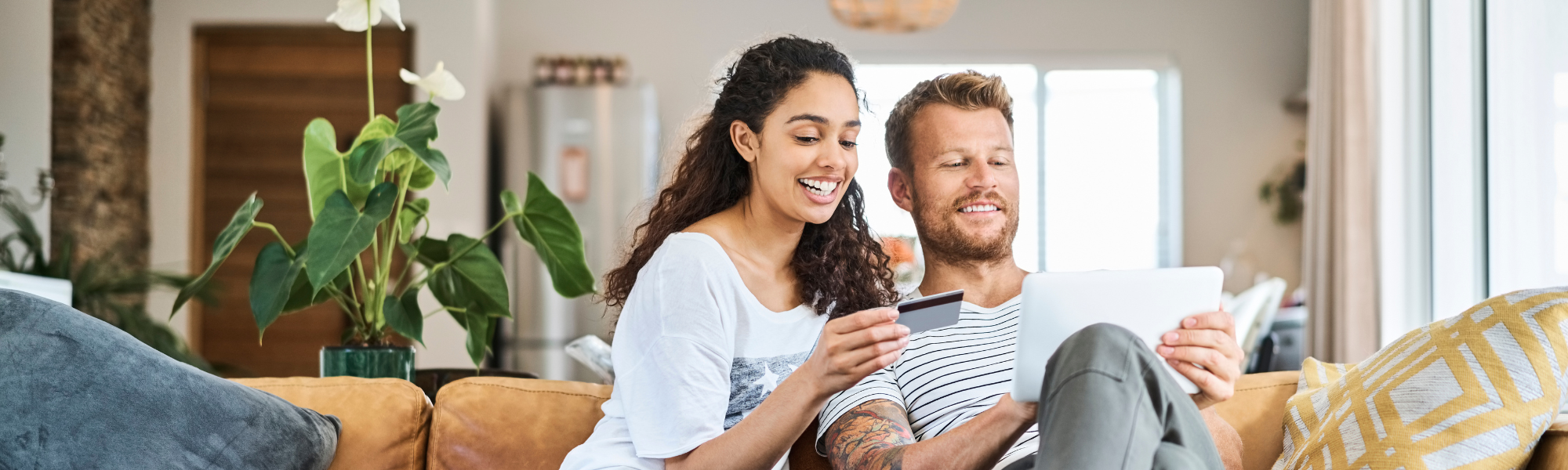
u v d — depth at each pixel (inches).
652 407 54.6
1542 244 129.3
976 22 255.1
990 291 68.6
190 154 221.1
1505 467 52.3
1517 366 53.3
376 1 77.1
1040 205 257.8
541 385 68.6
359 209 77.5
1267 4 255.3
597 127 223.3
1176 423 47.7
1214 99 255.3
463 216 216.7
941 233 68.7
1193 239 255.1
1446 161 145.1
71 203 187.2
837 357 51.1
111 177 203.2
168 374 60.1
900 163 71.1
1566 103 126.0
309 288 78.1
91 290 144.6
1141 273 50.1
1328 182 163.2
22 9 156.3
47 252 160.9
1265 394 67.7
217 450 59.1
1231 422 66.4
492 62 240.1
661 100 249.3
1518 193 133.0
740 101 61.5
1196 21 255.4
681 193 64.2
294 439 61.5
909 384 64.9
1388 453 53.1
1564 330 54.0
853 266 64.9
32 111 158.2
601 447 57.4
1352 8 157.8
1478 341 54.9
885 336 50.9
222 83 223.9
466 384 68.0
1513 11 133.3
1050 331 50.2
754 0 251.1
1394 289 153.0
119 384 58.9
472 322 80.1
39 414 57.7
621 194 222.7
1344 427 57.1
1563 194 126.6
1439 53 146.7
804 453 63.3
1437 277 146.6
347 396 67.2
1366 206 155.9
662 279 56.5
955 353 64.7
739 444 52.4
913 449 54.1
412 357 76.3
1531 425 52.5
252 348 223.6
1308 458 58.2
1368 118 156.1
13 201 150.2
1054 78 258.8
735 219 62.1
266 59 224.1
